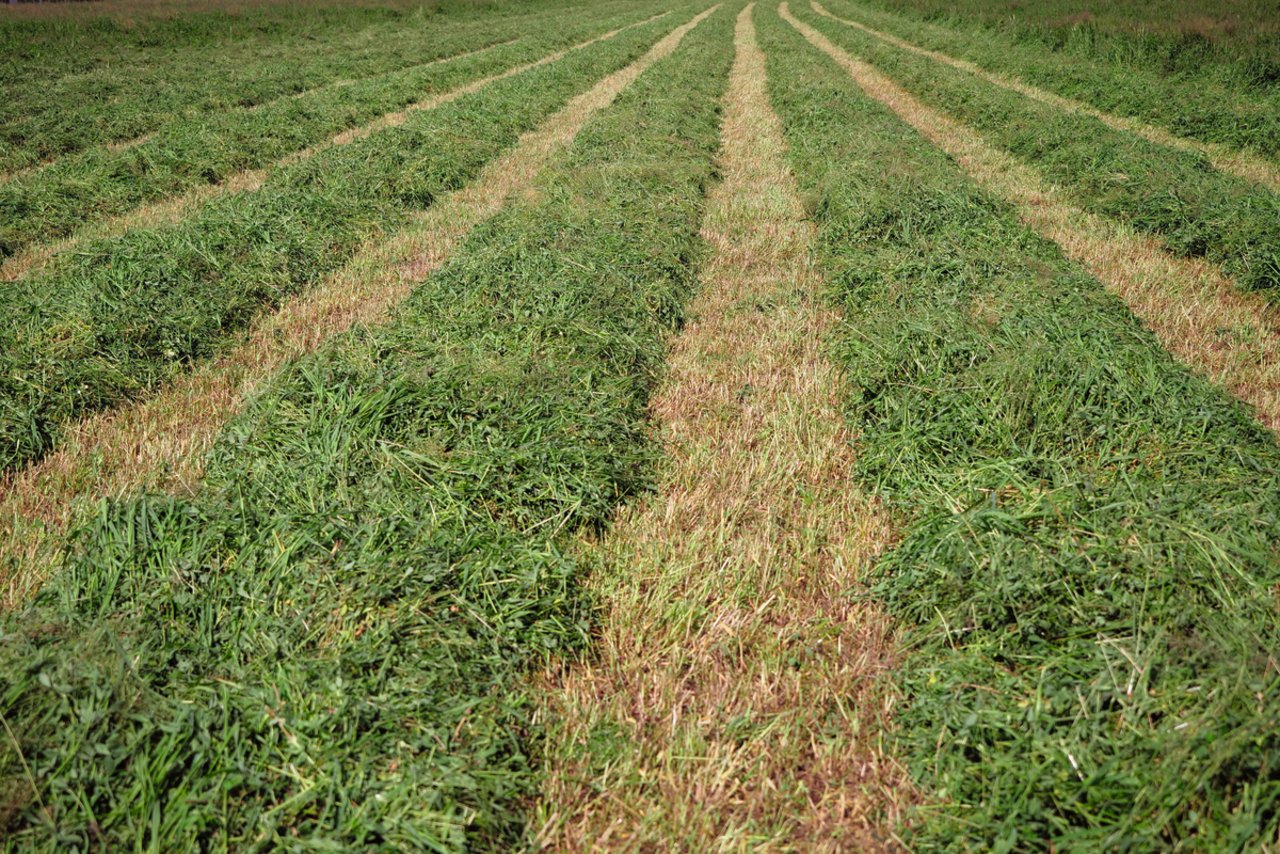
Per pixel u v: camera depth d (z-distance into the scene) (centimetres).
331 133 1324
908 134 1189
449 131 1224
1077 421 438
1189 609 299
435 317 595
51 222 859
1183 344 601
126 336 582
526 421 452
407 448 425
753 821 270
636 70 2175
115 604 330
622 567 384
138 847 236
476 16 3819
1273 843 235
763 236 848
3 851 231
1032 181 1038
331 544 357
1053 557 334
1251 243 728
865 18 3397
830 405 528
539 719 305
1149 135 1280
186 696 286
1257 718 253
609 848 264
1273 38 1631
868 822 274
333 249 803
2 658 287
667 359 596
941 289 620
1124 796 249
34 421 486
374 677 291
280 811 250
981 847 255
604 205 855
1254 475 386
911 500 417
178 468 461
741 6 5144
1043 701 286
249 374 576
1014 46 2178
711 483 448
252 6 3344
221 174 1069
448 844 246
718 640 347
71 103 1479
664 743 298
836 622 357
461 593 339
